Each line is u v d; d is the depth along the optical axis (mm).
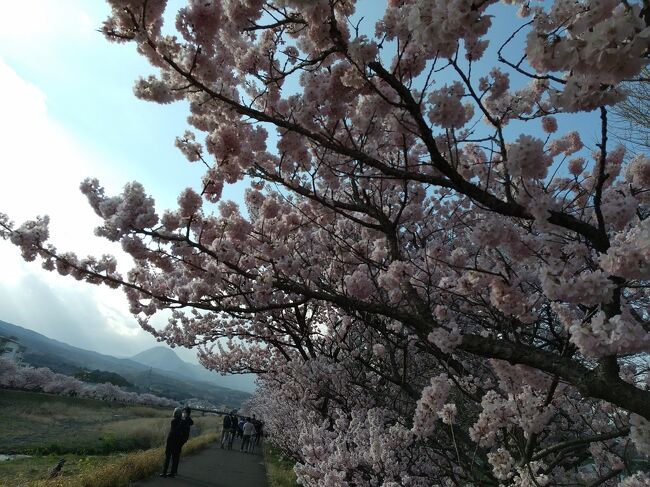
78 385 50688
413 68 3070
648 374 3871
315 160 4562
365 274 4145
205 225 4008
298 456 11133
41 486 8617
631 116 5070
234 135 3520
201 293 5020
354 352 6656
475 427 3133
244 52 3607
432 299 4359
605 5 1455
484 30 1882
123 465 9414
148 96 3008
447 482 4645
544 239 2672
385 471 4430
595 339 1832
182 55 2871
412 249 5934
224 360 15117
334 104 3090
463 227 6000
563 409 4352
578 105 1735
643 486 2486
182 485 9469
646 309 4191
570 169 4465
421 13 1913
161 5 2475
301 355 10031
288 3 2254
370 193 5121
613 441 3705
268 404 19828
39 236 4039
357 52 2414
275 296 6406
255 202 4973
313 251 5914
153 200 3365
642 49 1392
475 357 5695
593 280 1939
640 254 1718
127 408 43594
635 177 3191
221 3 2809
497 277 2936
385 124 3656
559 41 1606
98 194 3607
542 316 4445
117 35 2678
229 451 18422
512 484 3012
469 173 3738
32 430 23234
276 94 3566
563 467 4574
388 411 6020
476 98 2348
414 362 6766
